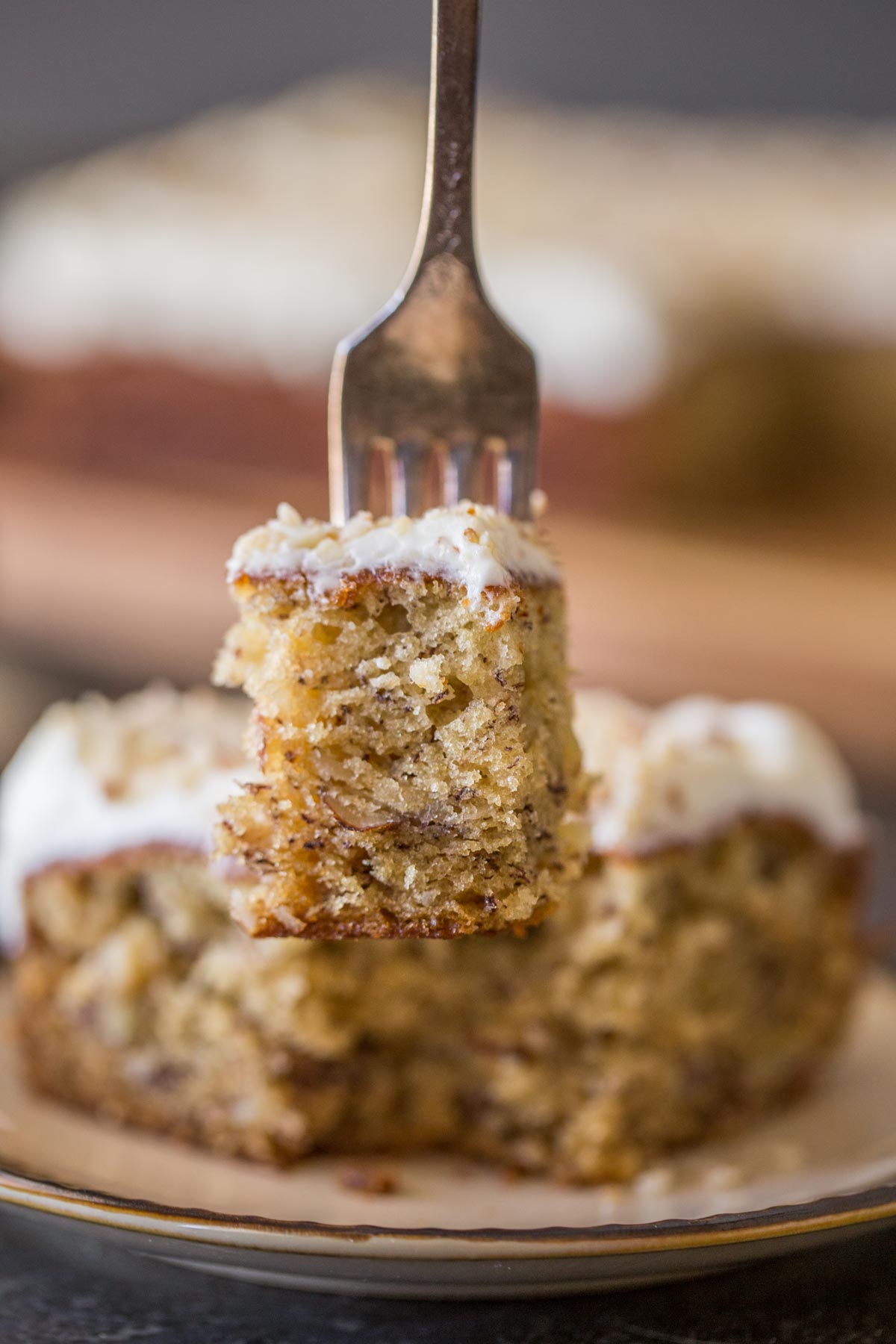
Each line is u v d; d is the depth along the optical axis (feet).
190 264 3.08
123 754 1.34
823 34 3.42
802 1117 1.31
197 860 1.28
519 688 1.07
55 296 3.25
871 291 2.81
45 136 3.87
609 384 2.78
